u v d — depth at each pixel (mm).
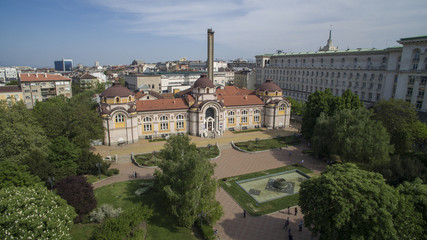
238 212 52875
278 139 98812
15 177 44312
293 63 176875
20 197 35125
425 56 92625
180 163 46344
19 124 58906
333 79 140250
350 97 89938
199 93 98875
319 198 36969
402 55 100062
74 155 62188
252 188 62875
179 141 53062
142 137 95375
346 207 33625
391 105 81562
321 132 78750
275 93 113125
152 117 95312
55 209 36344
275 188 62812
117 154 80375
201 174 43625
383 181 37750
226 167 74438
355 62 132000
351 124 71688
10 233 31000
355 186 35625
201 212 45062
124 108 88250
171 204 44844
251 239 45188
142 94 125438
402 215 34594
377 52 119625
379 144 65312
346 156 70062
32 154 53875
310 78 155250
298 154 85188
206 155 50906
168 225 47656
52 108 74750
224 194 59688
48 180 51438
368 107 120062
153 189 59250
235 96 112500
